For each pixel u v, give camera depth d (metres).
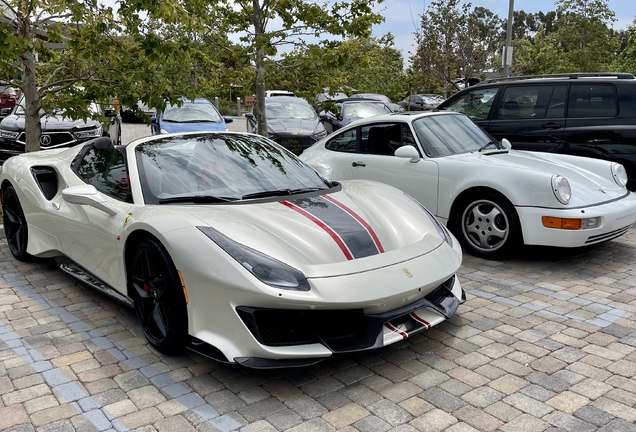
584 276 4.70
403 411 2.66
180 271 2.96
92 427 2.52
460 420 2.58
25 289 4.39
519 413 2.64
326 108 10.15
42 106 6.62
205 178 3.71
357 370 3.08
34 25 6.41
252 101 13.18
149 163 3.75
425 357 3.23
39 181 4.66
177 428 2.52
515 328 3.63
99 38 6.53
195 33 8.41
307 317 2.85
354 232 3.21
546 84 7.19
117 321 3.76
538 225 4.75
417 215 3.66
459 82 16.72
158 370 3.07
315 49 8.96
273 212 3.32
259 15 9.01
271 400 2.77
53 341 3.44
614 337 3.48
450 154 5.62
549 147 7.08
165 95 7.24
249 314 2.74
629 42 25.83
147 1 5.99
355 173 6.12
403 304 3.01
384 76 25.05
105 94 6.95
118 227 3.47
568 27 23.56
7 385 2.90
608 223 4.75
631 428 2.51
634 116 6.55
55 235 4.36
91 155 4.36
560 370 3.05
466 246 5.29
